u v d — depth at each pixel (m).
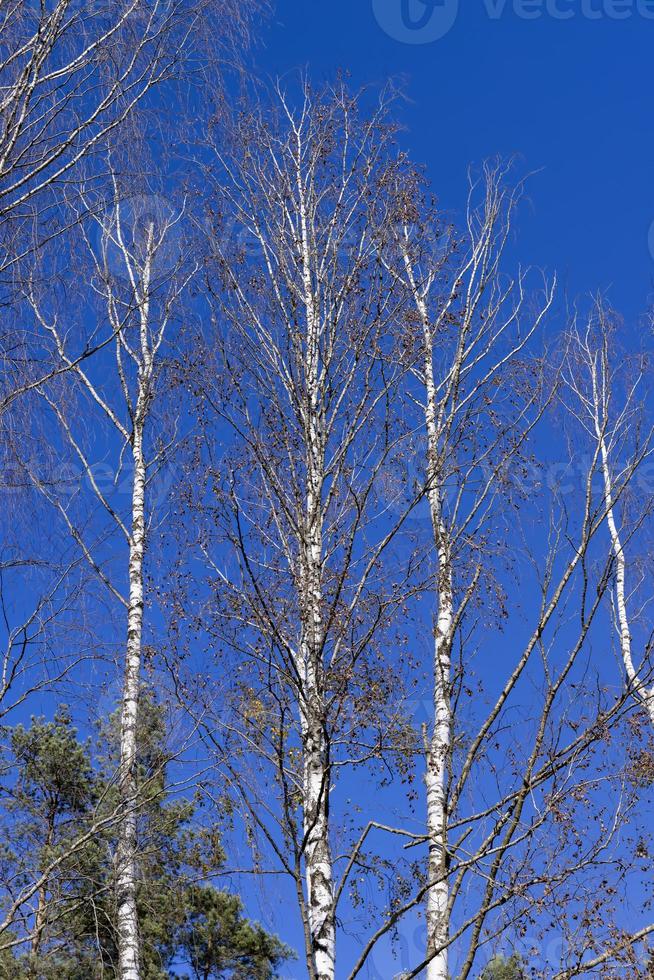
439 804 7.93
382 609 7.98
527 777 6.41
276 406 9.30
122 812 7.51
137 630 10.23
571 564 7.10
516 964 6.19
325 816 7.47
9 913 6.40
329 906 7.09
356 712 7.72
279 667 7.83
